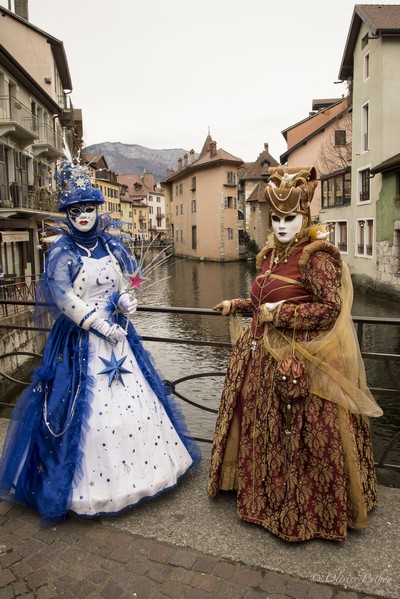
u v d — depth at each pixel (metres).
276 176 2.12
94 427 2.15
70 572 1.87
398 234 18.19
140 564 1.90
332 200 26.72
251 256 46.78
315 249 2.01
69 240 2.40
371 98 20.50
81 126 27.55
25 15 26.80
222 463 2.30
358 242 22.75
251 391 2.18
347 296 2.10
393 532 2.08
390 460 6.11
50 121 23.09
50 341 2.38
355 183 22.72
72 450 2.13
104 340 2.34
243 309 2.56
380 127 19.48
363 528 2.06
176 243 57.19
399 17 20.05
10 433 2.40
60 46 23.97
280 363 2.03
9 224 16.41
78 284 2.33
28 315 11.34
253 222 50.69
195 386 9.41
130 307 2.42
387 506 2.27
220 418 2.35
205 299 20.86
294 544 2.00
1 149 16.69
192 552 1.97
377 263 20.00
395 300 18.19
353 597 1.72
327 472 1.98
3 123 16.19
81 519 2.19
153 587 1.78
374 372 9.10
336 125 30.89
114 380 2.28
